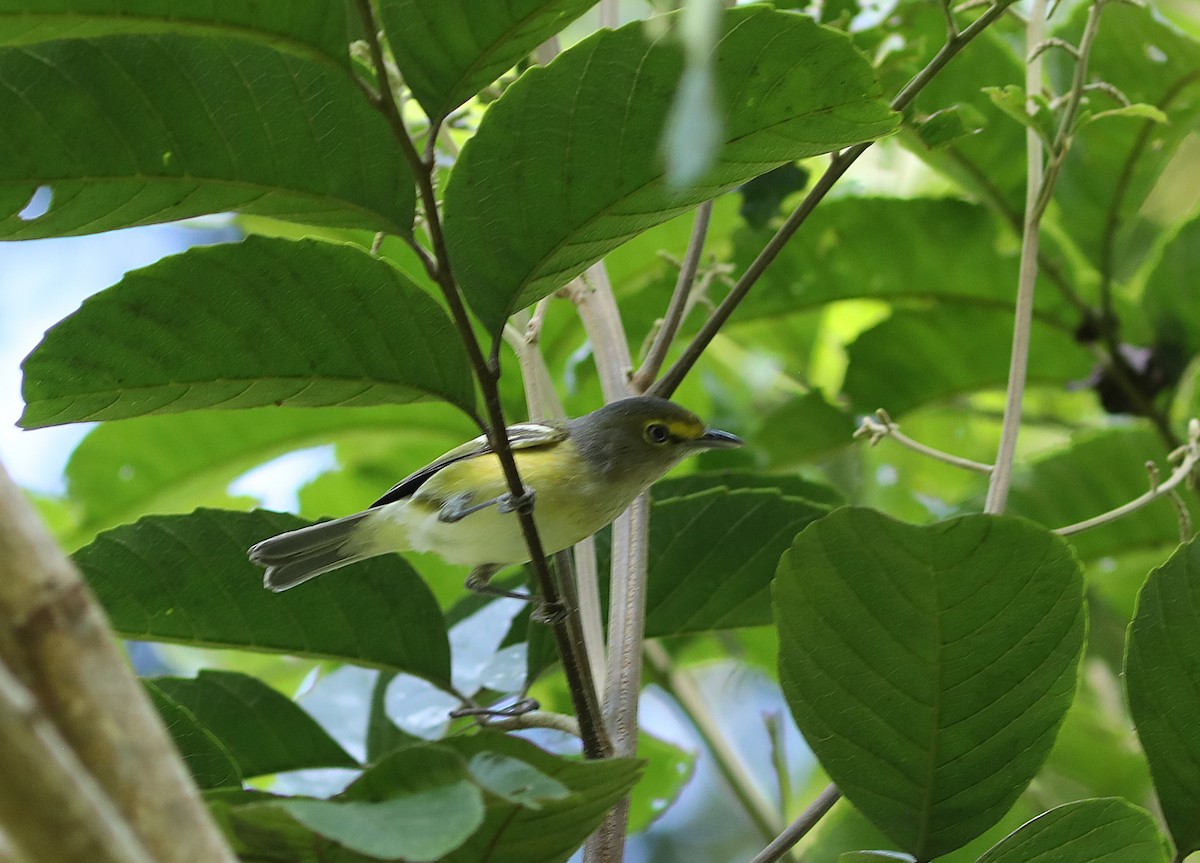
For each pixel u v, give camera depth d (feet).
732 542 12.71
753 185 12.88
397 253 12.98
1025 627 12.44
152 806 8.87
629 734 12.53
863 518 12.42
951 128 12.62
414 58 12.37
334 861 12.37
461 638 12.82
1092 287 13.00
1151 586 12.50
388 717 12.78
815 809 12.51
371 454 13.12
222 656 13.14
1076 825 12.46
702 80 10.55
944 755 12.48
